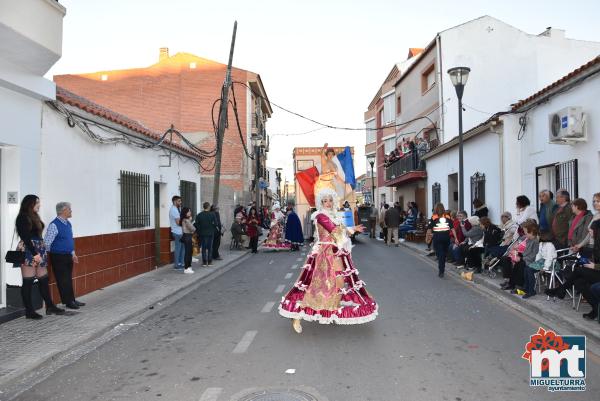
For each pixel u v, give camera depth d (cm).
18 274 792
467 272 1138
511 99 2247
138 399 447
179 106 3108
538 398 431
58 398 459
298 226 1959
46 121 847
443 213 1159
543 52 2267
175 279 1168
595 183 966
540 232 852
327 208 648
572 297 767
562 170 1095
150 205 1325
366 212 2908
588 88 983
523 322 706
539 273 860
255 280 1176
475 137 1623
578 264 757
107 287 1053
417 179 2534
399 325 692
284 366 522
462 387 457
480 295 922
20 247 752
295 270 1338
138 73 3142
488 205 1505
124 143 1155
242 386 468
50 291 847
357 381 474
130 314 793
